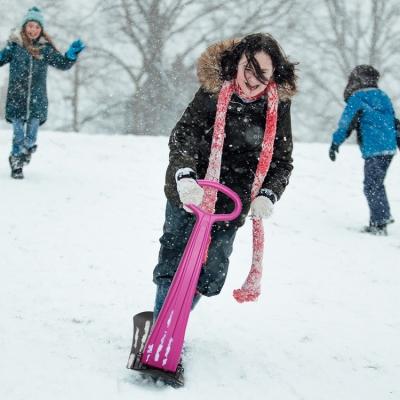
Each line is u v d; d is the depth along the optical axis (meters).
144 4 39.62
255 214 3.78
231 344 4.54
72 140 14.09
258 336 4.78
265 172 3.82
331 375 4.19
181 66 39.88
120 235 7.39
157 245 7.14
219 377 3.94
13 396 3.38
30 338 4.19
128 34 39.50
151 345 3.64
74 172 11.12
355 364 4.43
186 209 3.72
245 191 3.98
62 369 3.74
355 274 6.90
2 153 12.27
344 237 8.58
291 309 5.54
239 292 4.04
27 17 9.49
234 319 5.11
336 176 12.58
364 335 5.05
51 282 5.50
